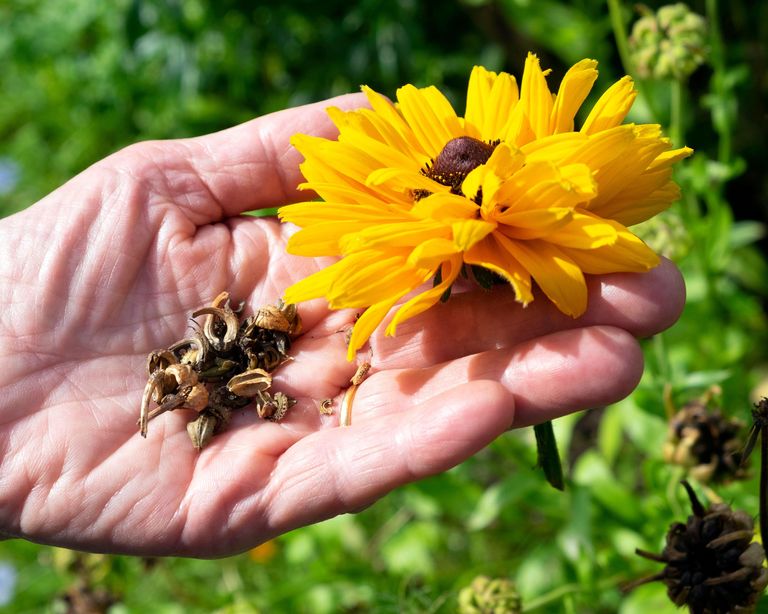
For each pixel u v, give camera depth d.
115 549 0.22
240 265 0.25
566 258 0.19
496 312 0.22
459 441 0.19
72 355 0.24
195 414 0.23
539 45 0.39
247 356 0.24
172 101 0.41
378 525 0.35
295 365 0.24
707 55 0.29
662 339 0.28
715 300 0.33
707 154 0.39
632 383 0.20
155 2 0.38
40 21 0.45
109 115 0.45
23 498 0.23
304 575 0.32
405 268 0.20
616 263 0.19
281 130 0.26
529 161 0.19
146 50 0.40
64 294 0.24
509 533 0.33
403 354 0.23
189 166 0.26
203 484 0.22
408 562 0.31
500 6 0.38
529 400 0.20
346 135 0.21
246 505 0.21
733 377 0.33
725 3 0.39
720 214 0.31
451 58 0.40
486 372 0.20
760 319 0.37
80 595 0.31
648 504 0.28
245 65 0.40
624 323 0.20
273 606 0.31
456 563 0.34
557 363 0.20
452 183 0.21
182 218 0.25
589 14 0.37
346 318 0.24
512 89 0.22
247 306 0.25
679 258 0.28
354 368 0.23
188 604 0.33
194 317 0.24
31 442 0.23
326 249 0.20
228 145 0.26
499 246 0.20
